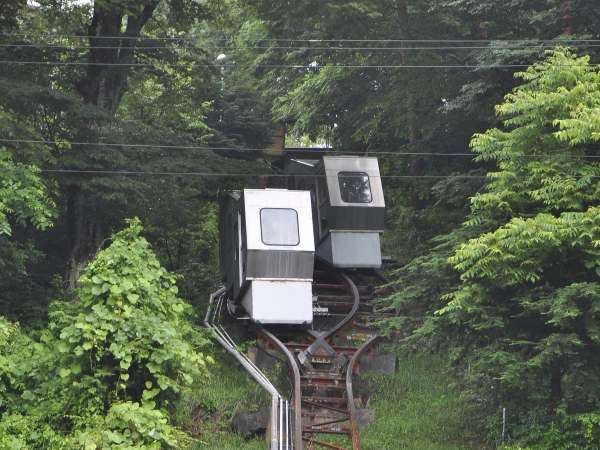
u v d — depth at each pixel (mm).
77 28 58156
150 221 59250
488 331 38750
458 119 60000
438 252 42250
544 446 37250
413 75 60562
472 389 44031
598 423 35500
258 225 51062
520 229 35219
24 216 41438
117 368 31156
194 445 40156
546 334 37812
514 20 53594
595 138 35625
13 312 48125
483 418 42719
